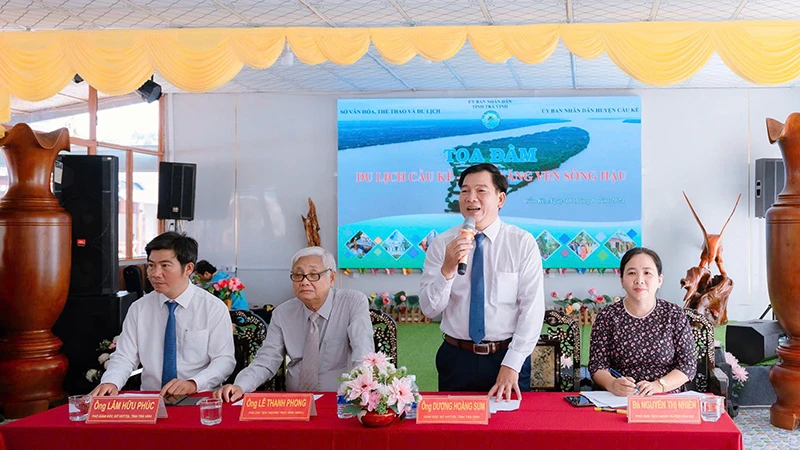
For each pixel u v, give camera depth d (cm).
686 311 354
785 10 584
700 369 346
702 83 898
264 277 977
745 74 452
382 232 945
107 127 874
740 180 924
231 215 980
